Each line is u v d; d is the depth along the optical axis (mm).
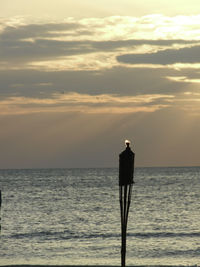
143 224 64375
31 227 62656
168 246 47750
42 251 46094
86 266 38250
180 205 92375
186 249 46062
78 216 75312
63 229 60500
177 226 62250
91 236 54594
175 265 38781
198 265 38844
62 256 43531
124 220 25484
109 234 55719
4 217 74375
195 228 60125
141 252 44875
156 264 39406
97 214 77812
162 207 88375
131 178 24984
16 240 52438
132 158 24766
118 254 44156
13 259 42500
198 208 86188
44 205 94938
